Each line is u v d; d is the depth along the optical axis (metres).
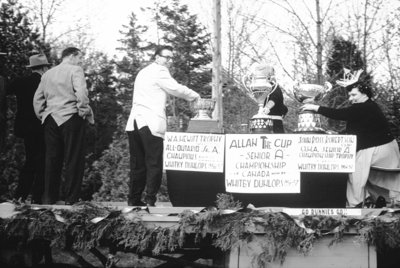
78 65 7.58
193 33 28.38
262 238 6.09
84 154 7.32
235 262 6.10
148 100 7.32
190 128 7.15
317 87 7.30
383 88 15.88
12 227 6.34
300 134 6.65
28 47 19.05
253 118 7.13
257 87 7.28
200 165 6.81
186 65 27.67
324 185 6.78
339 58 16.75
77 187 7.23
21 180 8.05
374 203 7.34
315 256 6.09
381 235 6.10
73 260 8.52
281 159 6.65
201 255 6.90
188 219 6.11
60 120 7.22
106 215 6.23
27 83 8.11
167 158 6.85
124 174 18.11
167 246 6.24
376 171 7.30
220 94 14.11
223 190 6.95
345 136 6.64
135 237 6.21
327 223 6.07
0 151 7.69
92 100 30.78
